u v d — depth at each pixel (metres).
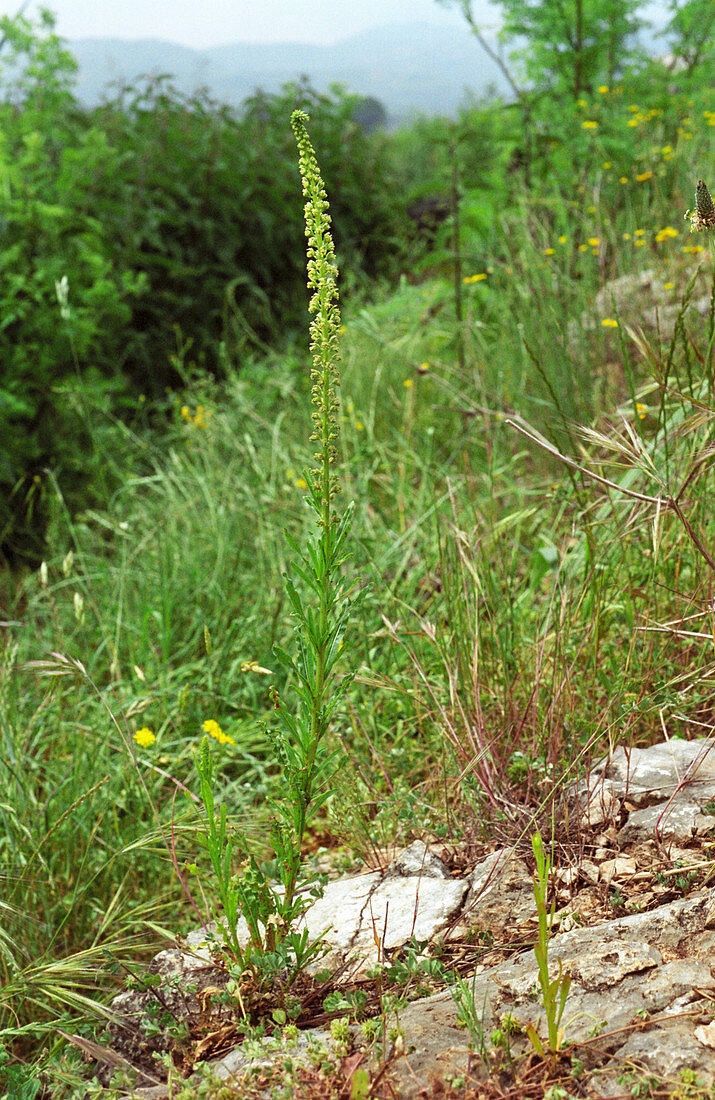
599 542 2.71
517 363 4.22
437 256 5.43
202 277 6.93
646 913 1.68
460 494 3.55
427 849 2.13
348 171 8.28
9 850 2.35
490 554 3.03
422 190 6.24
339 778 2.37
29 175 5.10
